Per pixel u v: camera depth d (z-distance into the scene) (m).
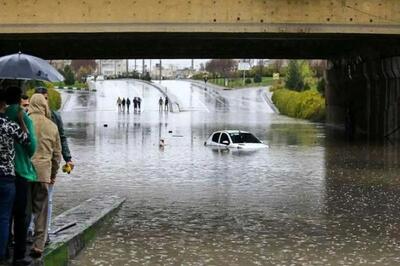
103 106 105.88
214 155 34.16
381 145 41.16
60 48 49.88
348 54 58.03
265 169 27.61
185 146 40.00
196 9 34.50
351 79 58.06
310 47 51.91
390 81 47.69
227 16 34.66
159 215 16.97
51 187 11.23
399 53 44.62
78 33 34.75
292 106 86.25
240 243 13.88
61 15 34.31
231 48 52.84
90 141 43.66
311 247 13.52
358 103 56.47
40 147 10.74
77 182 23.39
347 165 29.38
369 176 25.36
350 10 35.03
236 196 20.17
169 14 34.50
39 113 10.96
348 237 14.48
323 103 76.44
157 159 31.91
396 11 35.22
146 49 52.62
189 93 137.38
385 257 12.72
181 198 19.72
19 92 10.17
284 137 48.97
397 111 46.72
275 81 154.50
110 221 16.05
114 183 23.16
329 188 22.00
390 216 16.98
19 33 34.50
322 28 35.03
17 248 10.20
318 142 43.81
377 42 43.53
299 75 120.50
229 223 15.97
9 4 34.19
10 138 9.79
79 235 13.12
